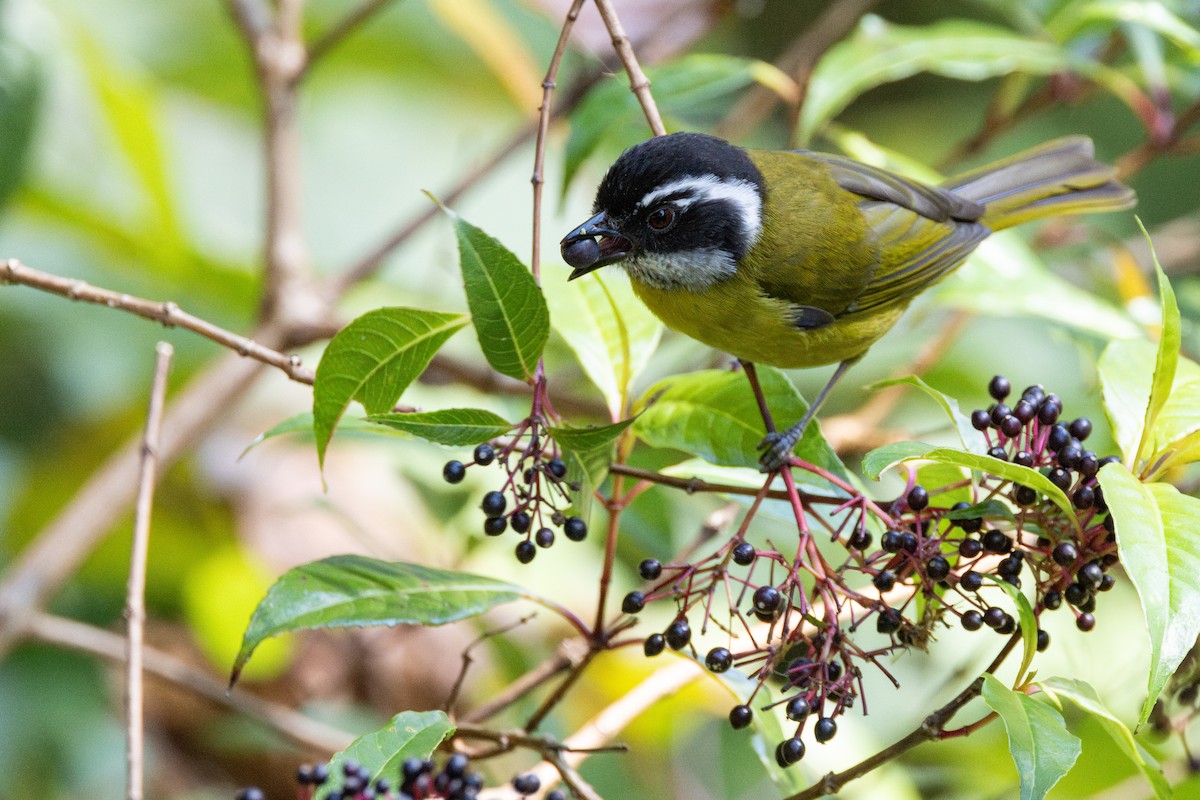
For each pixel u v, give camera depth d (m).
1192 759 7.74
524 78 12.09
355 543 12.73
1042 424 6.23
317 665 11.77
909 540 5.97
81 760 11.27
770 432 6.99
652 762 10.91
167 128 14.68
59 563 9.91
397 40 16.69
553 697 7.02
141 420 13.25
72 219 13.41
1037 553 6.28
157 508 12.58
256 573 12.35
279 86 11.36
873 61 9.72
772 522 9.67
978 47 10.05
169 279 13.75
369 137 16.31
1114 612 10.67
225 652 11.98
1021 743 5.48
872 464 5.78
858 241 9.01
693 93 9.30
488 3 16.23
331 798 5.42
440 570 6.71
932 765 10.20
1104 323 9.38
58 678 11.48
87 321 13.24
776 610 6.00
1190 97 11.70
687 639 6.11
